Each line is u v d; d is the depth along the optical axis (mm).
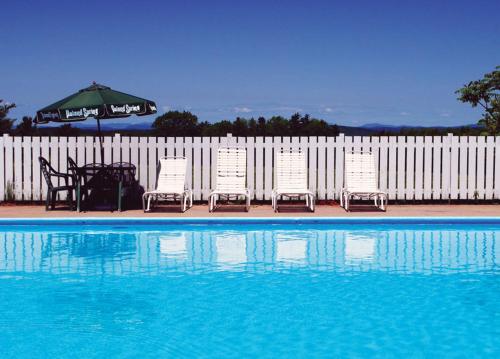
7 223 10062
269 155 12891
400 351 4473
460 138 12820
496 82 20234
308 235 9477
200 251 8219
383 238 9219
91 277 6742
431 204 12883
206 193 12953
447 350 4496
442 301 5781
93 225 10078
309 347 4551
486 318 5258
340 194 12500
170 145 12828
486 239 9148
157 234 9555
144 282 6520
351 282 6520
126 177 12523
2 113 24203
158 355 4383
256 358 4328
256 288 6262
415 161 12898
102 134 13969
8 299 5852
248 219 10180
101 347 4543
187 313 5395
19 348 4531
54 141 12781
